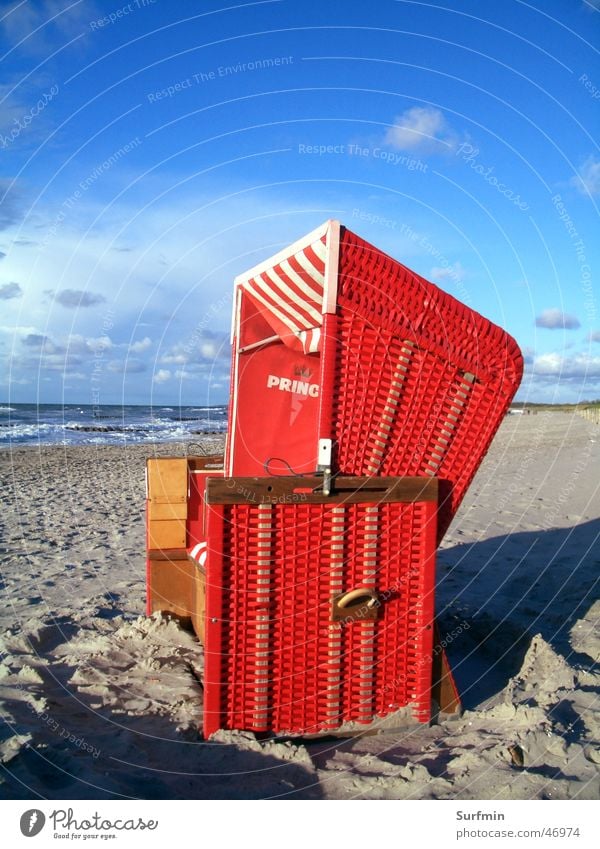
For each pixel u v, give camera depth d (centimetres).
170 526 496
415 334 341
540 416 3681
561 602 547
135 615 546
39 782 282
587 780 284
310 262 350
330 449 337
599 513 902
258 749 321
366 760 316
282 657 338
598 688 369
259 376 459
